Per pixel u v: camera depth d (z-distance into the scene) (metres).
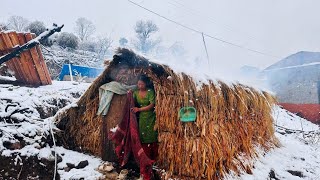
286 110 21.77
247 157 5.76
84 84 9.90
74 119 5.72
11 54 7.06
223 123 5.09
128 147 4.78
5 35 7.11
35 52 7.71
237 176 5.00
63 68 14.72
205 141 4.55
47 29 7.61
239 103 5.72
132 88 5.22
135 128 4.72
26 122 5.38
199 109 4.63
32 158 4.64
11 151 4.56
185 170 4.54
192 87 4.65
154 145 4.90
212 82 4.99
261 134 7.18
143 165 4.52
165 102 4.70
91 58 22.88
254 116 6.77
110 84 5.24
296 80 23.09
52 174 4.59
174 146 4.63
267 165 6.21
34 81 8.13
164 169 4.72
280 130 12.34
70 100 7.87
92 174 4.68
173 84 4.72
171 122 4.66
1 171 4.27
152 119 4.88
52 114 6.88
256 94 6.84
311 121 21.38
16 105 5.75
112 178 4.68
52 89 8.03
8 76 8.36
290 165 6.70
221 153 4.67
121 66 5.30
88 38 29.48
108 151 5.20
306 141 10.75
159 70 4.86
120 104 5.23
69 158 5.12
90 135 5.62
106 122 5.24
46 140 5.25
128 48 4.78
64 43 22.38
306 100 22.22
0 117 5.23
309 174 6.37
